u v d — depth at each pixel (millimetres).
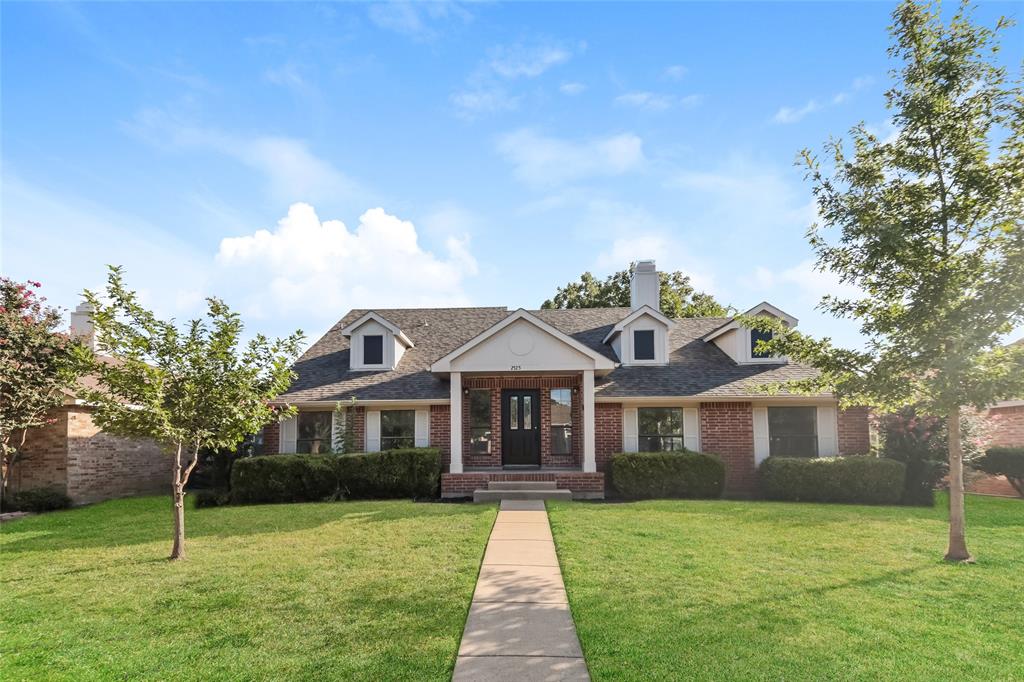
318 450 18000
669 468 15867
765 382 17344
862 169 8859
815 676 4965
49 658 5430
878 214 8570
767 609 6484
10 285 15266
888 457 15648
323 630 5992
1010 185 8031
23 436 15172
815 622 6125
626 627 6000
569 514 12195
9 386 14281
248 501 15734
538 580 7633
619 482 15906
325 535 10422
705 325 21891
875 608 6535
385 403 17688
